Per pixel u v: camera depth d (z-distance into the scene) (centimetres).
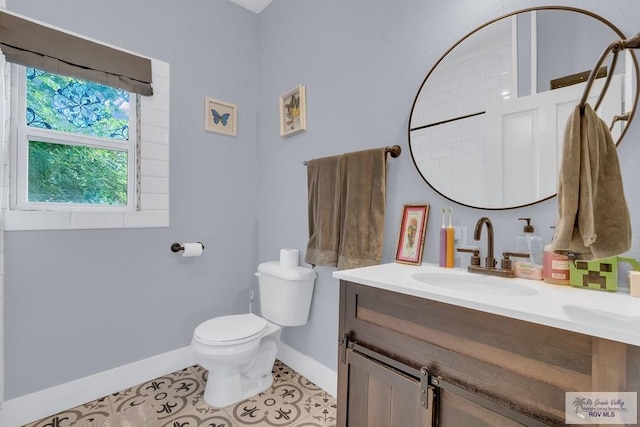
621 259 88
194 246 200
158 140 194
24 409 152
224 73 225
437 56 135
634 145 91
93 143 177
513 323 73
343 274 112
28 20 151
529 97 110
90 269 172
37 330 156
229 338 158
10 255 149
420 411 88
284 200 217
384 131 155
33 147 160
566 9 103
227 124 225
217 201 221
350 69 171
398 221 149
